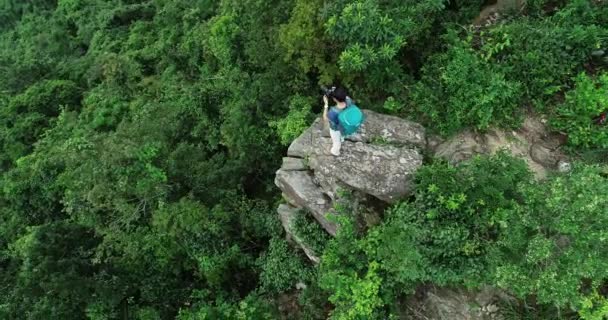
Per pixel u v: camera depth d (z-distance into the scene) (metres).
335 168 10.49
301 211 11.52
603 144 9.58
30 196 20.03
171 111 18.12
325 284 9.71
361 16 10.18
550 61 10.09
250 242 14.11
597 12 10.46
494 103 10.21
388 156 10.38
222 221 13.59
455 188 8.99
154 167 14.05
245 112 14.68
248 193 15.45
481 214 8.87
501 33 10.64
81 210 15.10
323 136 11.09
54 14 34.91
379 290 9.71
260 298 12.19
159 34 26.44
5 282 16.31
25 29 36.25
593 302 7.91
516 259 8.45
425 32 11.46
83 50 32.88
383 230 9.34
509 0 11.48
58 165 19.31
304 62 12.27
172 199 14.59
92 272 14.46
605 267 7.46
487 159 9.32
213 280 13.59
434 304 10.03
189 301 14.15
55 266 13.73
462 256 8.95
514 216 8.32
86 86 28.14
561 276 7.77
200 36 20.73
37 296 13.45
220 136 16.78
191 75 22.02
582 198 7.40
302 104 13.30
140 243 14.29
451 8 12.17
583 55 10.08
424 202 9.27
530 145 10.35
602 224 7.48
